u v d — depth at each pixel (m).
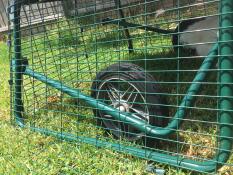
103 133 1.84
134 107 1.70
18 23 2.05
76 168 1.59
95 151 1.67
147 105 1.60
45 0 2.29
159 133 1.53
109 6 2.56
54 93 2.33
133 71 1.63
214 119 1.82
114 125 1.78
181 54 2.23
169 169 1.48
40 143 1.85
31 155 1.73
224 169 1.44
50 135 1.89
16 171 1.61
